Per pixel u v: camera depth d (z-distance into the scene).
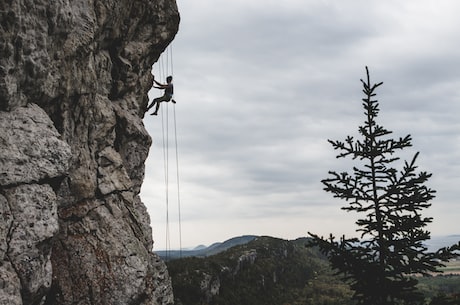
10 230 9.74
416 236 9.56
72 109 14.41
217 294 105.06
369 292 9.95
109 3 16.69
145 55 20.45
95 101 16.09
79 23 14.45
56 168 11.39
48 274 10.71
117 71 18.59
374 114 10.65
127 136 18.80
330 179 10.48
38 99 12.47
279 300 125.50
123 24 18.39
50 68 12.58
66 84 13.60
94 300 12.73
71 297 12.32
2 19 10.50
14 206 10.05
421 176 9.73
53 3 12.13
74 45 13.83
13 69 11.02
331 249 10.03
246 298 113.31
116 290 13.32
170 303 21.33
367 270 9.74
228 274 118.31
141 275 14.29
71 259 13.05
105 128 16.64
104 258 13.70
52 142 11.55
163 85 22.52
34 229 10.21
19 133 10.96
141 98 21.62
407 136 10.09
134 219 16.50
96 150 16.05
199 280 100.19
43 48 11.97
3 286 9.07
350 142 10.59
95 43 16.17
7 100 10.99
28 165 10.70
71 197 14.11
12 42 10.89
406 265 9.55
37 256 10.20
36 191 10.66
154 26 20.48
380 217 9.90
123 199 16.47
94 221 14.48
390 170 10.01
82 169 14.77
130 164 19.45
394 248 9.73
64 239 13.34
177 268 106.06
